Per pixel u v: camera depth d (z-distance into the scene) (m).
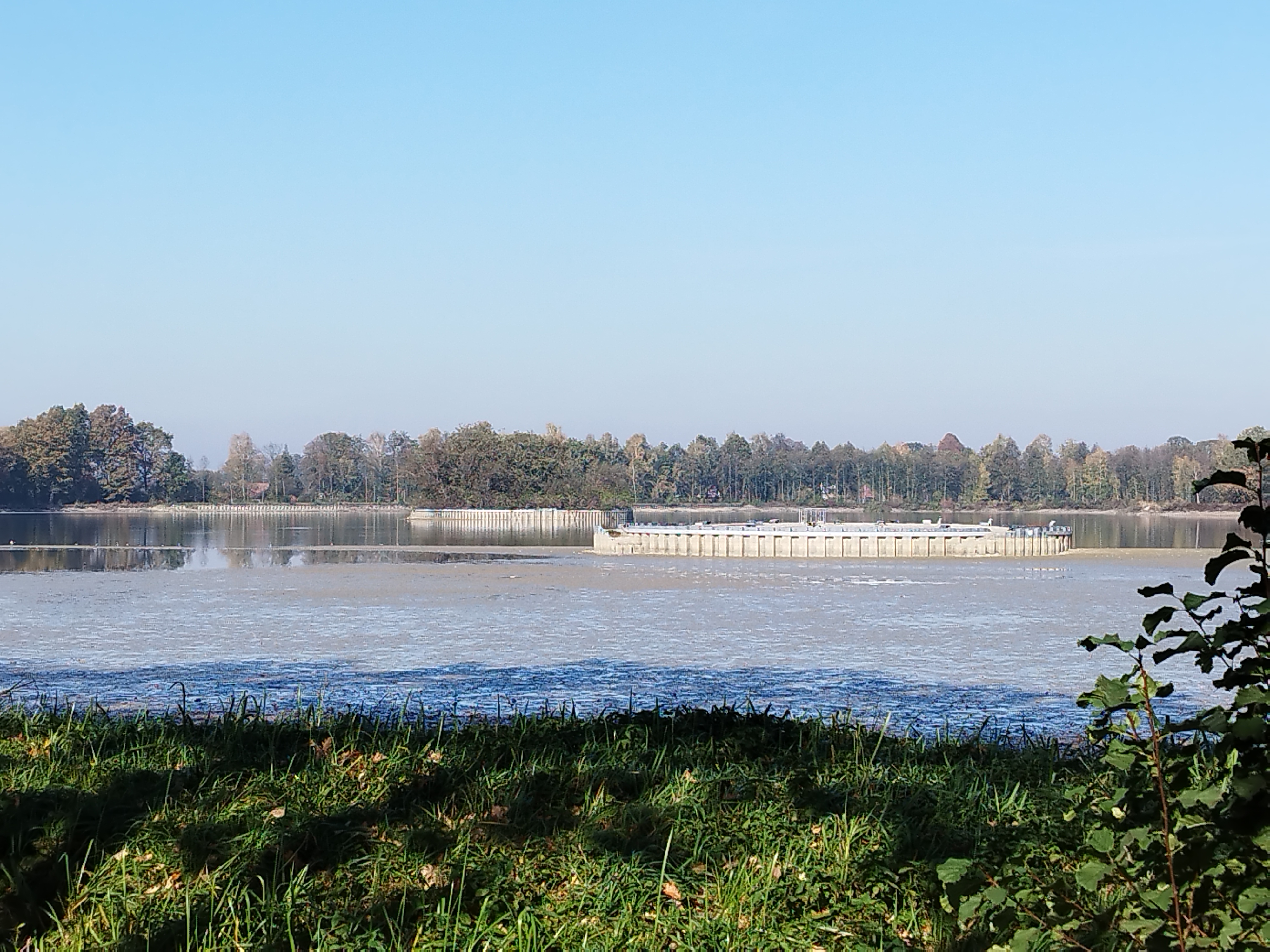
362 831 11.23
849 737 16.80
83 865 10.35
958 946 9.02
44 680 35.00
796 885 10.31
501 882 10.21
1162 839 7.29
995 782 14.02
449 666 38.28
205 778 13.07
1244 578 77.88
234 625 50.44
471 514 190.00
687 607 58.38
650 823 11.68
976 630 49.12
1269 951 6.64
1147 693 7.38
